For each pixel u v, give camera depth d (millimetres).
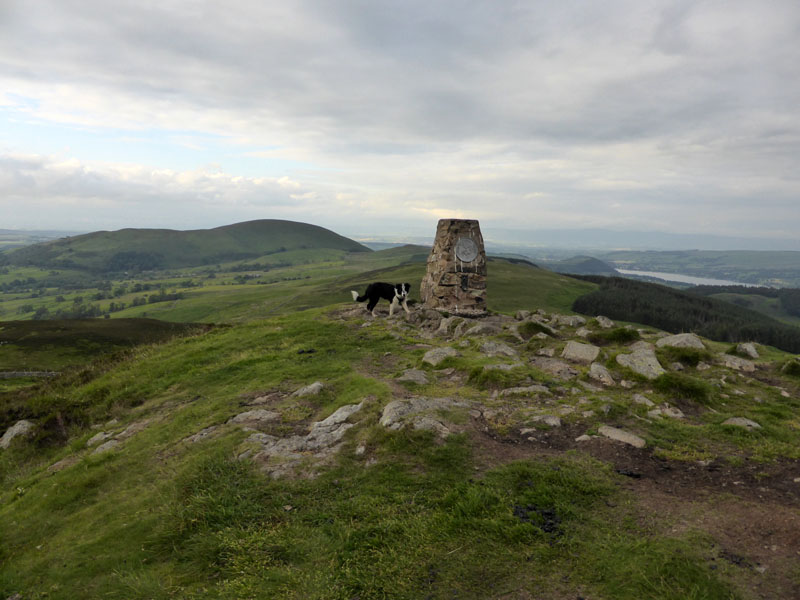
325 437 8805
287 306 160125
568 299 140500
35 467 12008
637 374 11008
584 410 9320
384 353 16250
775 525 5461
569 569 5027
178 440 10148
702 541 5238
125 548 6395
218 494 7051
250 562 5648
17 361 66562
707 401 9828
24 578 6207
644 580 4695
